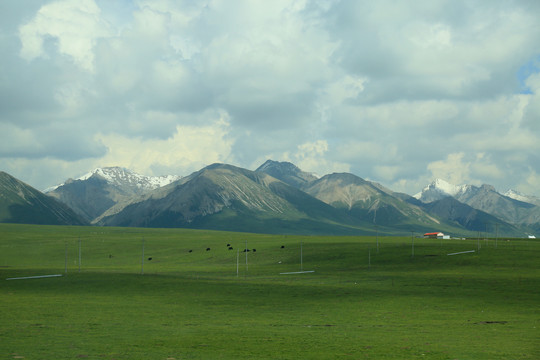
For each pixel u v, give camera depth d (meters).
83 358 44.78
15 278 143.62
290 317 78.69
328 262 192.88
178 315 80.12
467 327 67.31
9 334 58.03
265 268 184.50
